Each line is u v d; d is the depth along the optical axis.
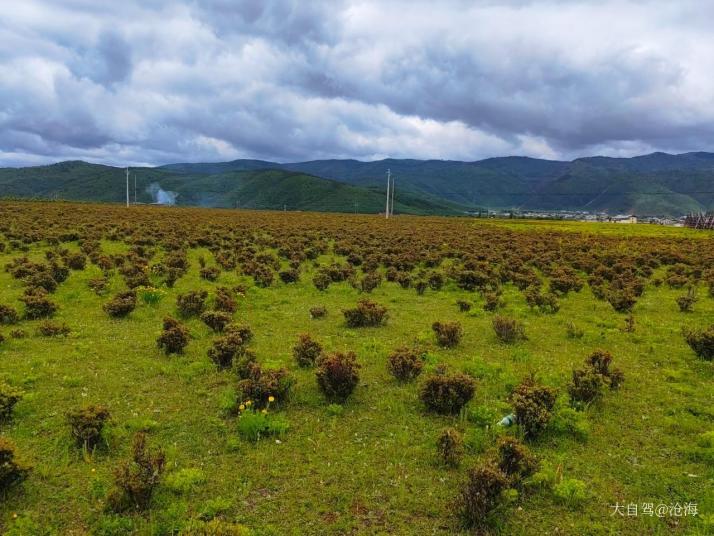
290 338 16.45
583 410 11.15
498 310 21.55
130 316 18.28
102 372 12.64
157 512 7.26
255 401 10.81
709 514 7.57
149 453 8.08
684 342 17.00
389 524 7.34
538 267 35.66
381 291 25.42
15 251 33.44
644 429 10.48
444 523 7.37
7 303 19.34
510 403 10.70
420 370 12.80
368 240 49.31
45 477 8.05
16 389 10.35
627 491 8.27
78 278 24.95
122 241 41.78
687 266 36.22
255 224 65.50
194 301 18.89
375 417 10.70
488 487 7.38
